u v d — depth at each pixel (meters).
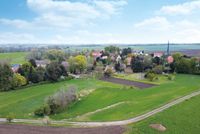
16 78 132.00
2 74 129.75
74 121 76.75
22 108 94.75
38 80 142.50
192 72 173.12
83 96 106.50
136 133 65.00
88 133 65.12
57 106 89.44
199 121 76.06
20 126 72.62
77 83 137.12
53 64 148.62
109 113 82.06
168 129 69.06
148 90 115.25
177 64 176.00
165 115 77.25
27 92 122.12
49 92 117.12
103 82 140.62
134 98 101.50
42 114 85.88
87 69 181.75
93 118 78.25
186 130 69.81
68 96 94.38
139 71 179.38
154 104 88.88
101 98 103.62
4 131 68.44
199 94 100.94
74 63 174.75
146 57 198.00
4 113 89.12
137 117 76.25
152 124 70.50
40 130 68.62
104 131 66.25
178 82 140.62
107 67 184.50
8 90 129.25
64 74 152.50
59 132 66.56
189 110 83.00
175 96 99.12
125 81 145.00
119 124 71.44
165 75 164.25
